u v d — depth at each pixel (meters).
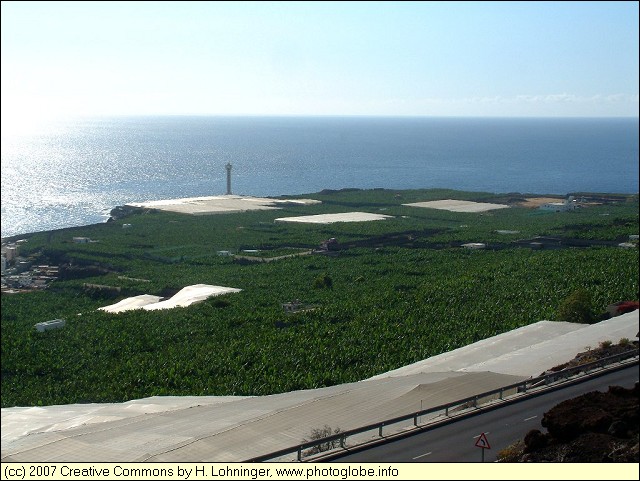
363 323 123.69
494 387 72.31
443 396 69.69
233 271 184.00
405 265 187.12
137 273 184.00
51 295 169.25
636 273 151.88
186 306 145.38
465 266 183.00
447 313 127.88
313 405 68.19
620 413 57.91
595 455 53.16
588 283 146.25
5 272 198.00
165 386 96.94
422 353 104.44
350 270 182.38
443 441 58.66
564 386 72.31
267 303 146.12
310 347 110.44
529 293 139.75
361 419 64.44
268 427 62.91
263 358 103.69
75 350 115.31
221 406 73.44
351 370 100.19
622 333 96.44
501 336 103.19
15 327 132.00
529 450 55.62
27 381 103.25
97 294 168.88
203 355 107.56
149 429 65.44
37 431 71.50
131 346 116.69
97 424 69.25
